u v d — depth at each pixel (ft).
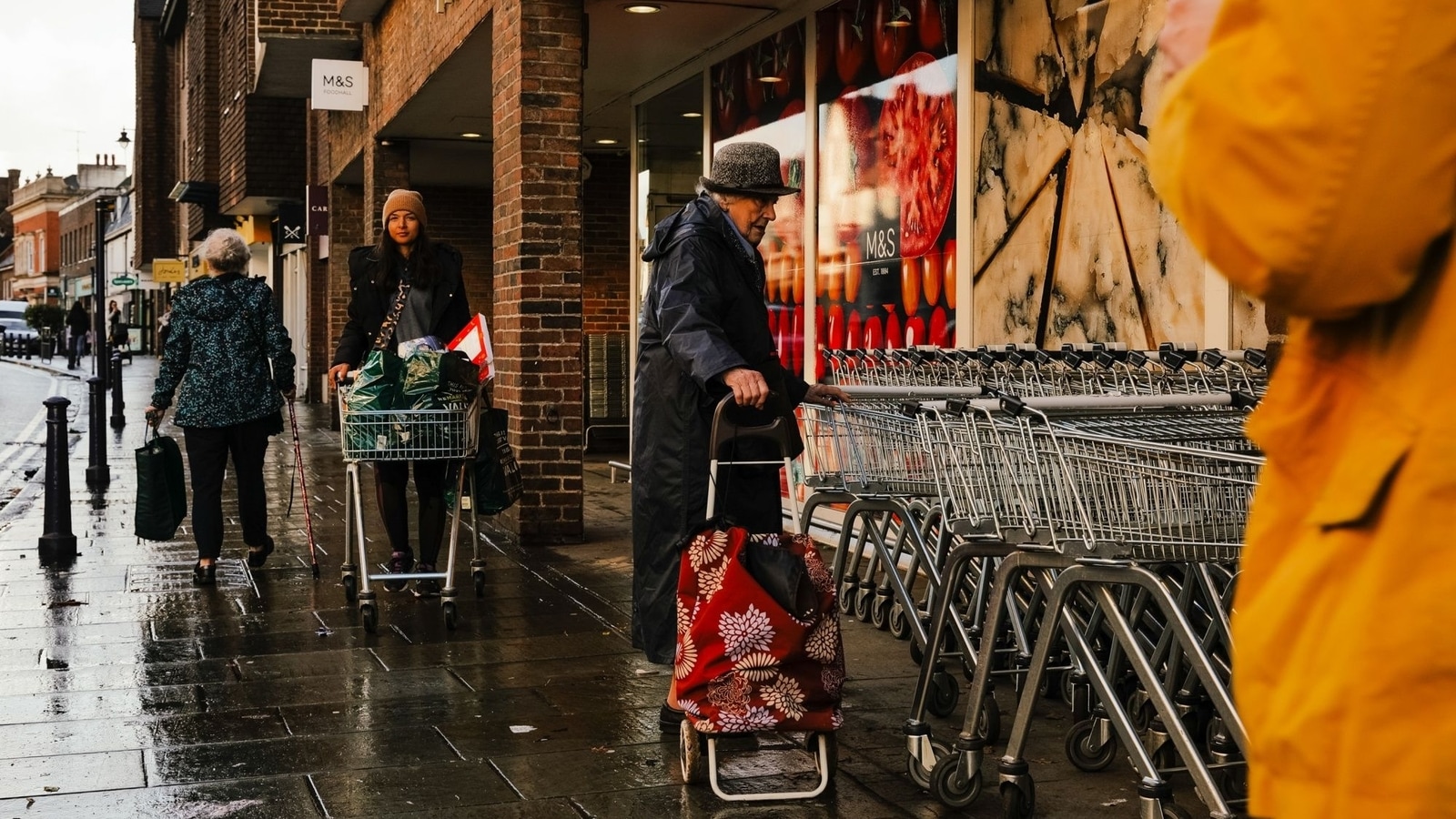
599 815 13.66
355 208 75.05
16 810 13.83
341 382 25.58
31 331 215.92
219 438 26.66
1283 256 3.99
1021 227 24.40
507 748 15.99
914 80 28.07
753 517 16.06
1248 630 4.50
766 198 16.16
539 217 31.04
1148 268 20.92
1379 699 4.00
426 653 20.83
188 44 145.89
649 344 16.37
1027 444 12.67
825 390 16.94
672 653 16.20
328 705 17.88
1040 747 15.97
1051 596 12.60
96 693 18.45
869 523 18.35
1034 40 23.94
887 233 29.27
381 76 54.49
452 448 22.80
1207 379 17.25
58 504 29.19
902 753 15.72
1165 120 4.48
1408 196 3.87
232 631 22.40
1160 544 12.04
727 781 14.73
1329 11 3.93
